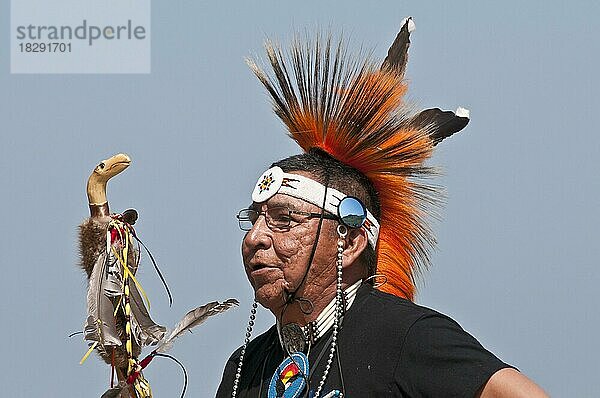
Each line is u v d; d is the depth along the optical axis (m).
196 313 12.37
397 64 13.01
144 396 12.09
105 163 12.44
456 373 10.94
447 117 13.20
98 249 12.32
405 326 11.36
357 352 11.56
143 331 12.24
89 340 12.08
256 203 12.16
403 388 11.21
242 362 12.48
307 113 12.63
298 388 11.79
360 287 12.16
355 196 12.25
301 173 12.12
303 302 11.91
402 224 12.70
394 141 12.51
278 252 11.89
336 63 12.75
